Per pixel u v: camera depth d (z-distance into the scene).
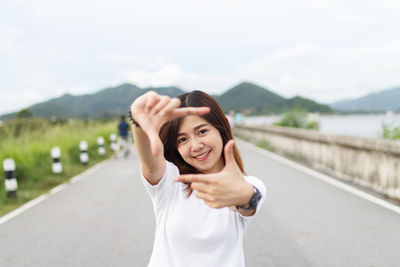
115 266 3.46
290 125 18.23
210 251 1.29
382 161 6.38
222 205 0.87
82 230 4.58
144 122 0.81
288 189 6.86
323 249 3.77
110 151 17.11
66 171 9.75
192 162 1.29
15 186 6.64
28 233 4.49
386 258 3.51
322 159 9.55
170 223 1.30
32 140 11.57
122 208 5.70
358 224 4.59
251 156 12.83
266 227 4.55
